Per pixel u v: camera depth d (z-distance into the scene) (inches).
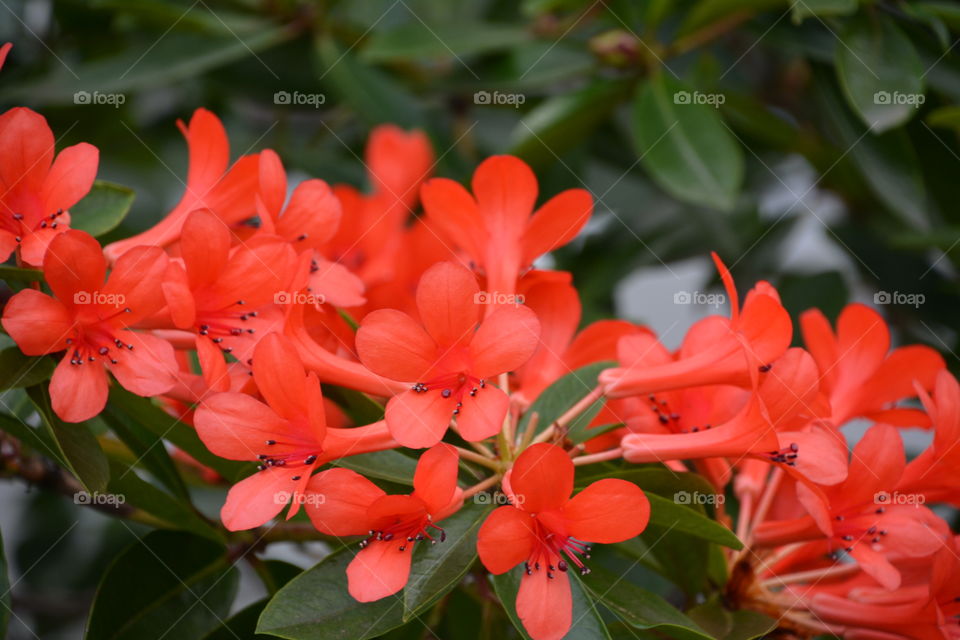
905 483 24.9
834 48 30.7
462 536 24.0
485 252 25.8
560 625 23.0
